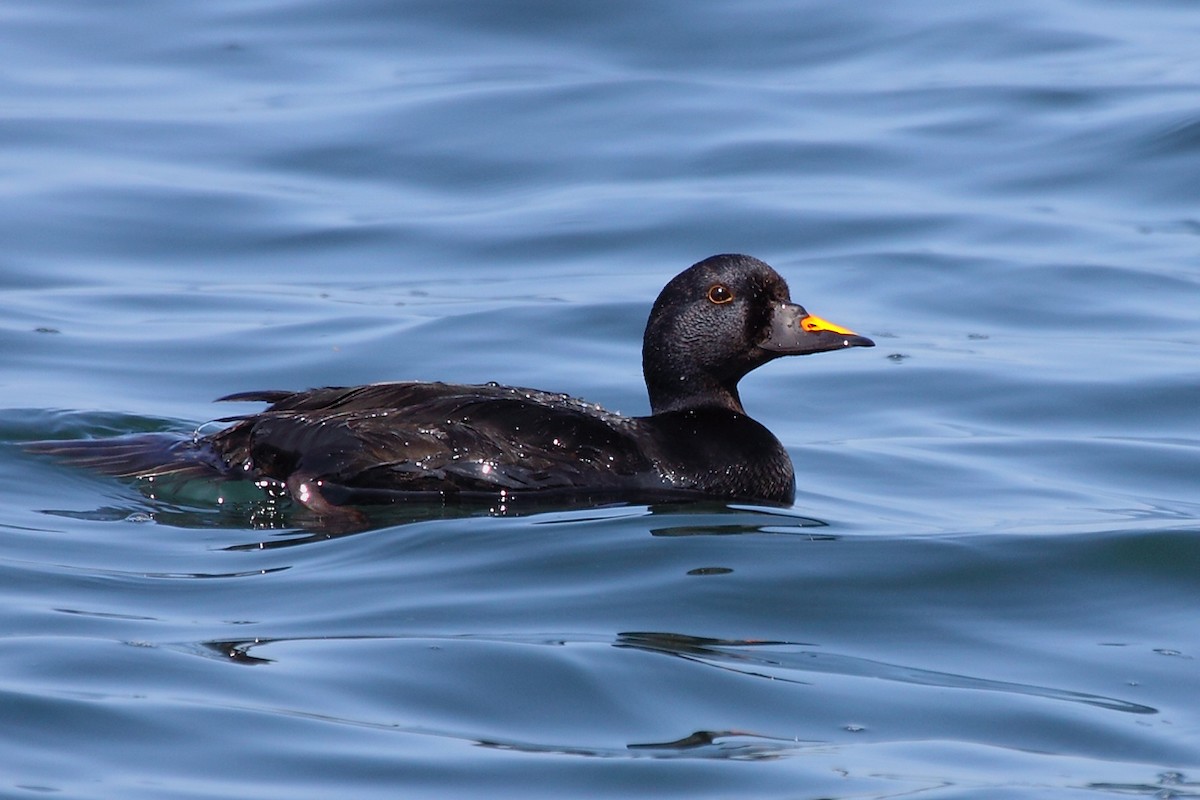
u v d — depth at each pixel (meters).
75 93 22.16
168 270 17.81
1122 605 10.01
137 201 19.22
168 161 20.31
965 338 16.39
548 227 18.83
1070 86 22.03
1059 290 17.31
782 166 20.23
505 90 22.00
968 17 24.30
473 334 16.09
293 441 11.69
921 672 9.02
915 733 8.30
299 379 15.03
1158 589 10.21
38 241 18.16
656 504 11.68
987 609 9.91
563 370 15.33
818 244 18.41
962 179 19.92
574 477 11.71
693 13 24.09
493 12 24.17
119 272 17.67
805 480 12.96
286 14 24.58
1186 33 23.98
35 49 23.44
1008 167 20.16
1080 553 10.62
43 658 8.64
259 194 19.58
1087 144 20.50
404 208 19.42
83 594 9.70
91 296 16.94
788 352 12.48
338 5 24.69
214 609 9.52
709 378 12.62
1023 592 10.14
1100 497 12.57
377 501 11.68
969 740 8.23
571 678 8.64
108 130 21.03
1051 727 8.39
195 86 22.48
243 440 11.96
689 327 12.55
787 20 24.05
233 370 15.16
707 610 9.69
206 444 12.23
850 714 8.48
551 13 24.03
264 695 8.34
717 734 8.23
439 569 10.20
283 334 16.05
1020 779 7.78
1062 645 9.45
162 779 7.50
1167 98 21.42
